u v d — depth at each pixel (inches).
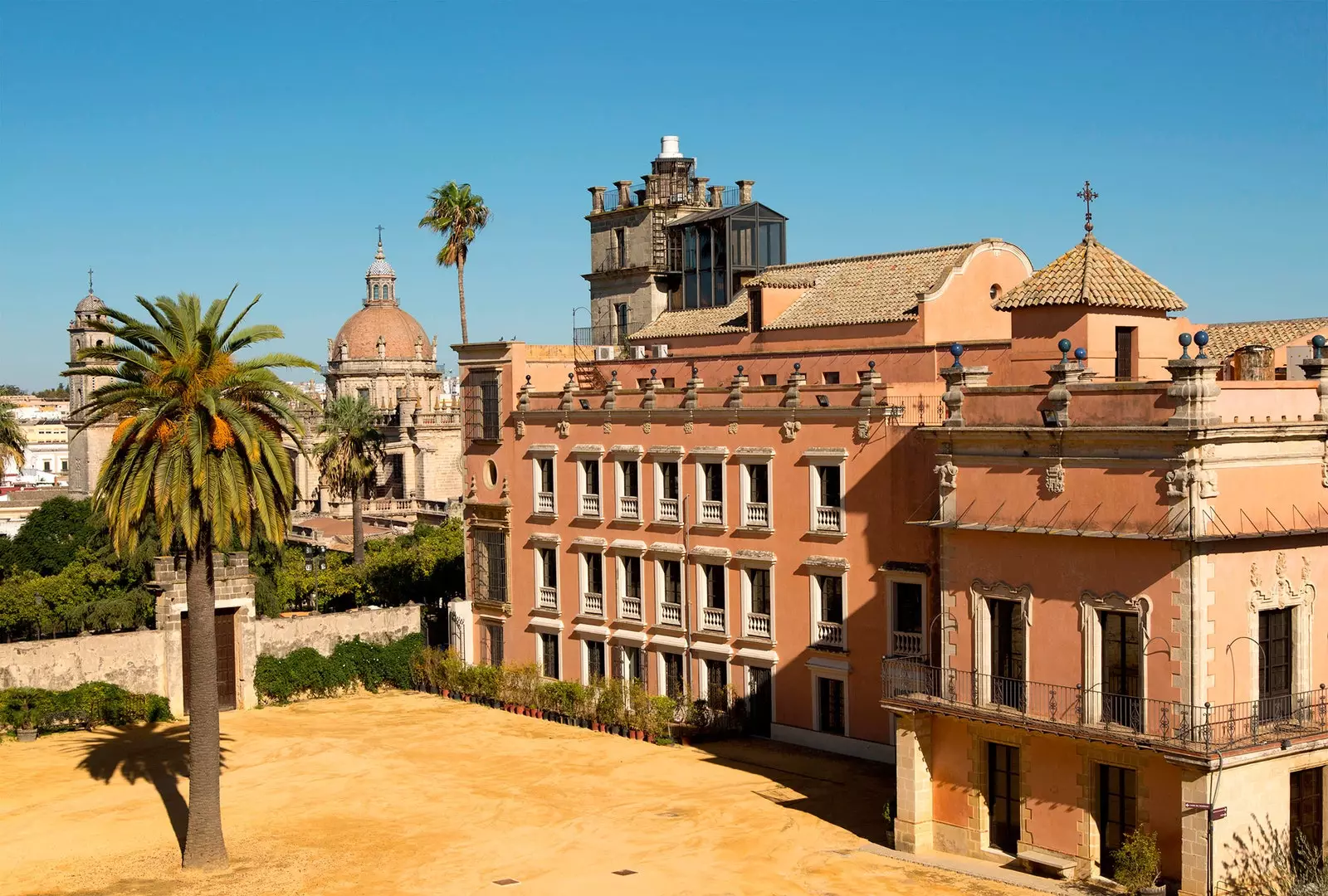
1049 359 1728.6
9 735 2273.6
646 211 3137.3
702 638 2194.9
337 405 3740.2
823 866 1499.8
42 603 2876.5
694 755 2041.1
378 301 6264.8
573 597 2425.0
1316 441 1384.1
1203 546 1280.8
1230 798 1275.8
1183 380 1280.8
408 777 2004.2
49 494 5403.5
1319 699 1375.5
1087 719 1371.8
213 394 1621.6
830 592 2007.9
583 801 1830.7
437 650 2679.6
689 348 2598.4
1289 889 1288.1
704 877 1494.8
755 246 2952.8
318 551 4023.1
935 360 2015.3
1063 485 1397.6
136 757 2161.7
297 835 1742.1
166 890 1541.6
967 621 1504.7
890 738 1913.1
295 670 2573.8
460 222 3863.2
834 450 1972.2
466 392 2659.9
